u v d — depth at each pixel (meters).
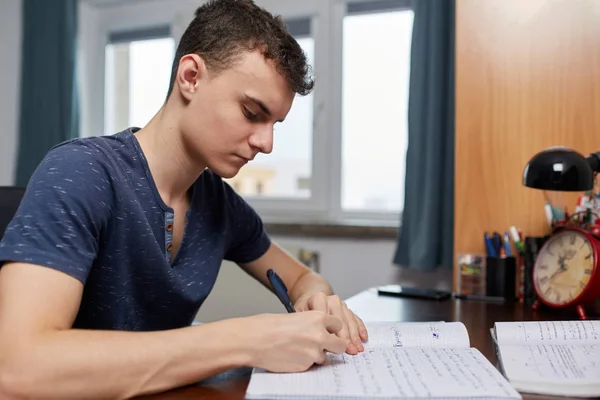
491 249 1.27
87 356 0.56
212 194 1.01
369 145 2.10
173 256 0.92
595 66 1.24
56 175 0.70
